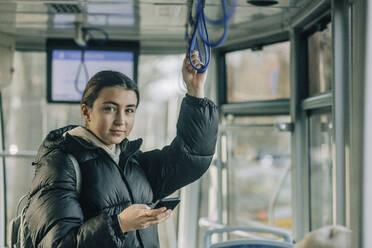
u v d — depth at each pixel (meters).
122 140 1.99
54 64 4.44
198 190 4.70
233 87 4.42
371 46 1.78
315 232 1.62
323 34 3.35
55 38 4.46
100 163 1.91
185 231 4.71
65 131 2.04
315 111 3.60
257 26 3.89
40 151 1.92
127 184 1.96
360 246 1.73
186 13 3.57
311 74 3.67
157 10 3.50
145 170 2.19
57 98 4.44
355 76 1.94
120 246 1.68
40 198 1.76
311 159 3.75
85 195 1.87
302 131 3.78
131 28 4.14
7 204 4.68
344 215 2.72
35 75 4.69
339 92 2.70
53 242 1.66
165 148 2.21
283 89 3.99
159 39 4.54
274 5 3.27
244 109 4.27
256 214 4.38
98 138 1.94
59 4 3.38
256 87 4.21
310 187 3.77
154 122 4.71
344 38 2.67
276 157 4.19
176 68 4.65
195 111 2.07
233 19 3.67
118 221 1.68
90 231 1.66
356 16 1.97
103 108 1.90
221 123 4.51
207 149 2.13
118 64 4.48
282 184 4.20
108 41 4.48
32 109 4.71
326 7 3.05
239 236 4.35
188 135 2.09
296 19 3.54
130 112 1.95
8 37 4.47
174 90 4.68
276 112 4.04
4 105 4.66
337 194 2.74
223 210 4.51
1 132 4.67
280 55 3.99
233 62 4.40
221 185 4.47
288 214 4.23
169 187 2.21
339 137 2.72
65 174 1.80
